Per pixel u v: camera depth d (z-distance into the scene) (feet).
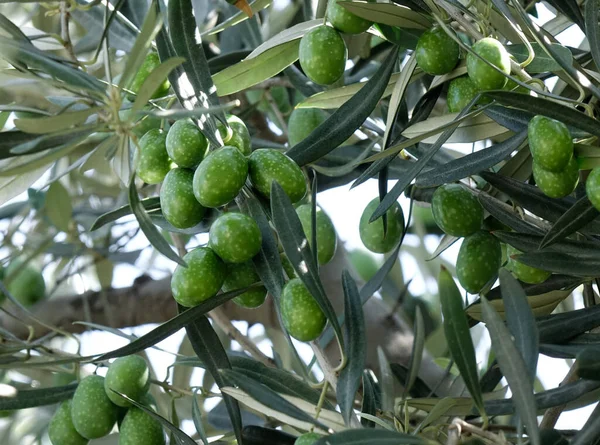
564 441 1.92
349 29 2.16
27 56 1.91
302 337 1.97
